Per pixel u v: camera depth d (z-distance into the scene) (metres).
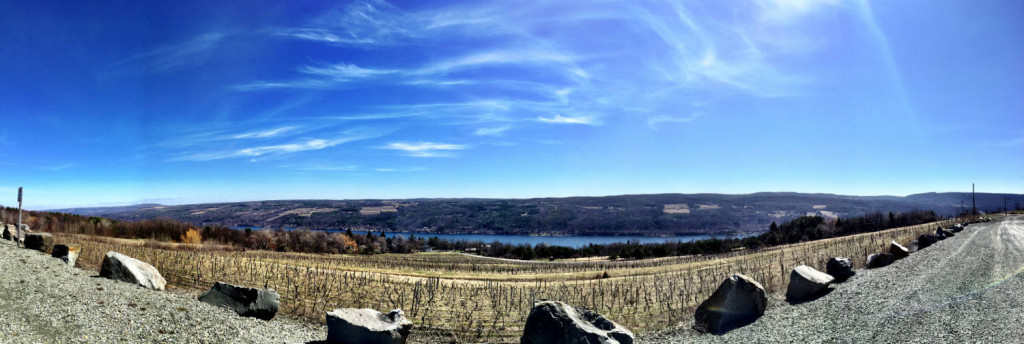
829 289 19.48
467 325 18.06
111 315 11.58
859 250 40.75
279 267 31.52
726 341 13.74
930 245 34.91
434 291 25.81
